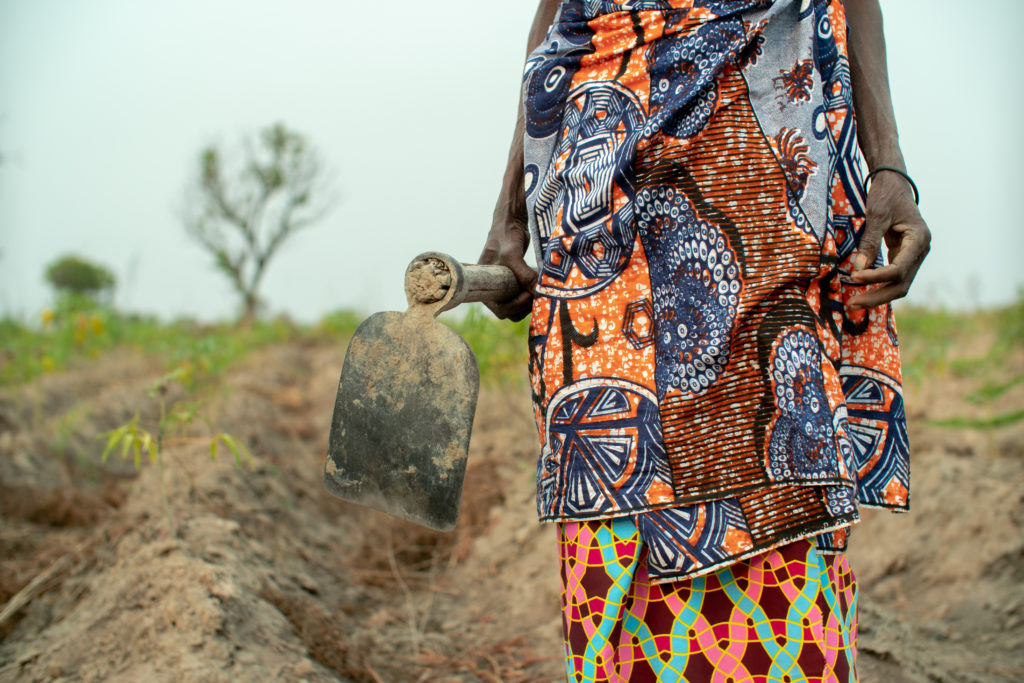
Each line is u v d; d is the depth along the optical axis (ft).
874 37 6.15
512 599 12.16
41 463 17.61
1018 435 16.79
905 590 12.30
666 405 5.55
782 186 5.65
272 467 17.62
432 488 5.75
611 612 5.56
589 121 6.00
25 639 10.30
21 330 27.86
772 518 5.33
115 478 18.15
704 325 5.53
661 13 5.83
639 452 5.56
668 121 5.65
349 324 53.47
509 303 6.63
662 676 5.61
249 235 89.92
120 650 8.98
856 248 5.89
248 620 9.39
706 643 5.51
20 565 12.35
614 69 5.96
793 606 5.41
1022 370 22.07
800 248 5.56
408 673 10.11
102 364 31.71
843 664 5.43
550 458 5.92
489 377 15.48
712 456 5.45
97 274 85.25
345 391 5.95
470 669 10.21
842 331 5.98
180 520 11.87
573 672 5.68
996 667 9.68
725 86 5.69
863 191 5.93
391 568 13.74
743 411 5.46
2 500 14.83
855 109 6.08
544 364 5.97
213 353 20.59
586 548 5.65
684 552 5.35
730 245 5.57
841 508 5.36
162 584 9.49
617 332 5.73
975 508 12.67
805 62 5.78
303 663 9.07
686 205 5.65
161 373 29.32
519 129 6.75
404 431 5.81
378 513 16.01
